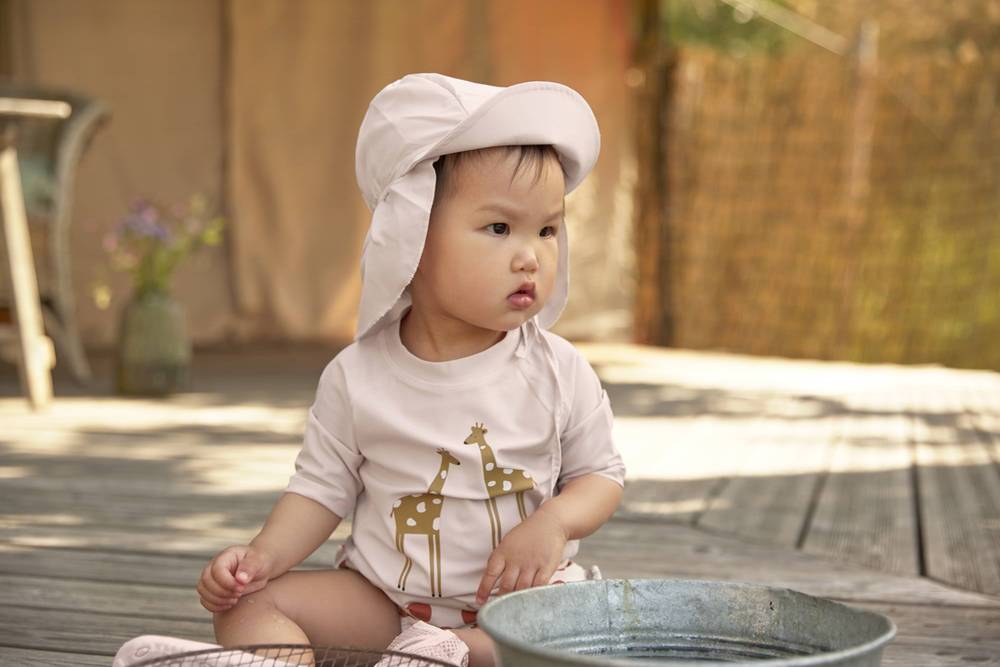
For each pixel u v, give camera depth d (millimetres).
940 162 8172
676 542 2986
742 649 1565
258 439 4547
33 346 5227
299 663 1622
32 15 7340
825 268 8438
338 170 7906
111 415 5102
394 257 1741
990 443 4773
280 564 1803
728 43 12781
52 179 5930
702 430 5000
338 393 1851
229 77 7664
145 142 7578
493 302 1736
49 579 2533
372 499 1844
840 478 3945
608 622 1585
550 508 1791
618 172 8617
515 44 8133
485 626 1363
